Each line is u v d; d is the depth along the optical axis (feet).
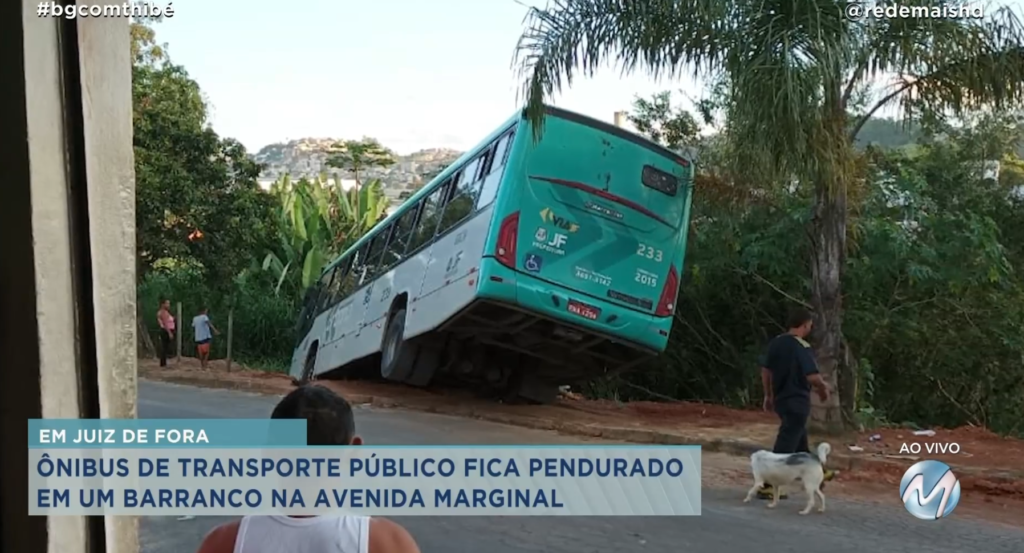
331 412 7.23
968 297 57.47
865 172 41.34
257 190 88.99
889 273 55.93
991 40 34.06
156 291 102.47
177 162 82.38
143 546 20.13
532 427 43.86
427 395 54.13
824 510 27.07
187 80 84.84
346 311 61.36
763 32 32.71
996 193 61.11
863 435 39.99
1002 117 58.18
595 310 41.63
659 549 22.36
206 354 78.74
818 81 31.68
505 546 22.22
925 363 59.26
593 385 68.69
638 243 42.39
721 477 32.19
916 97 36.45
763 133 32.14
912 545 23.65
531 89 36.78
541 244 40.96
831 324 38.55
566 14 36.52
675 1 34.50
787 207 55.01
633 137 42.63
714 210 46.96
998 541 24.40
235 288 103.96
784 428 27.76
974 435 40.86
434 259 47.03
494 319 43.50
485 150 44.57
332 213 112.27
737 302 62.90
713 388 65.16
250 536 6.95
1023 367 57.88
